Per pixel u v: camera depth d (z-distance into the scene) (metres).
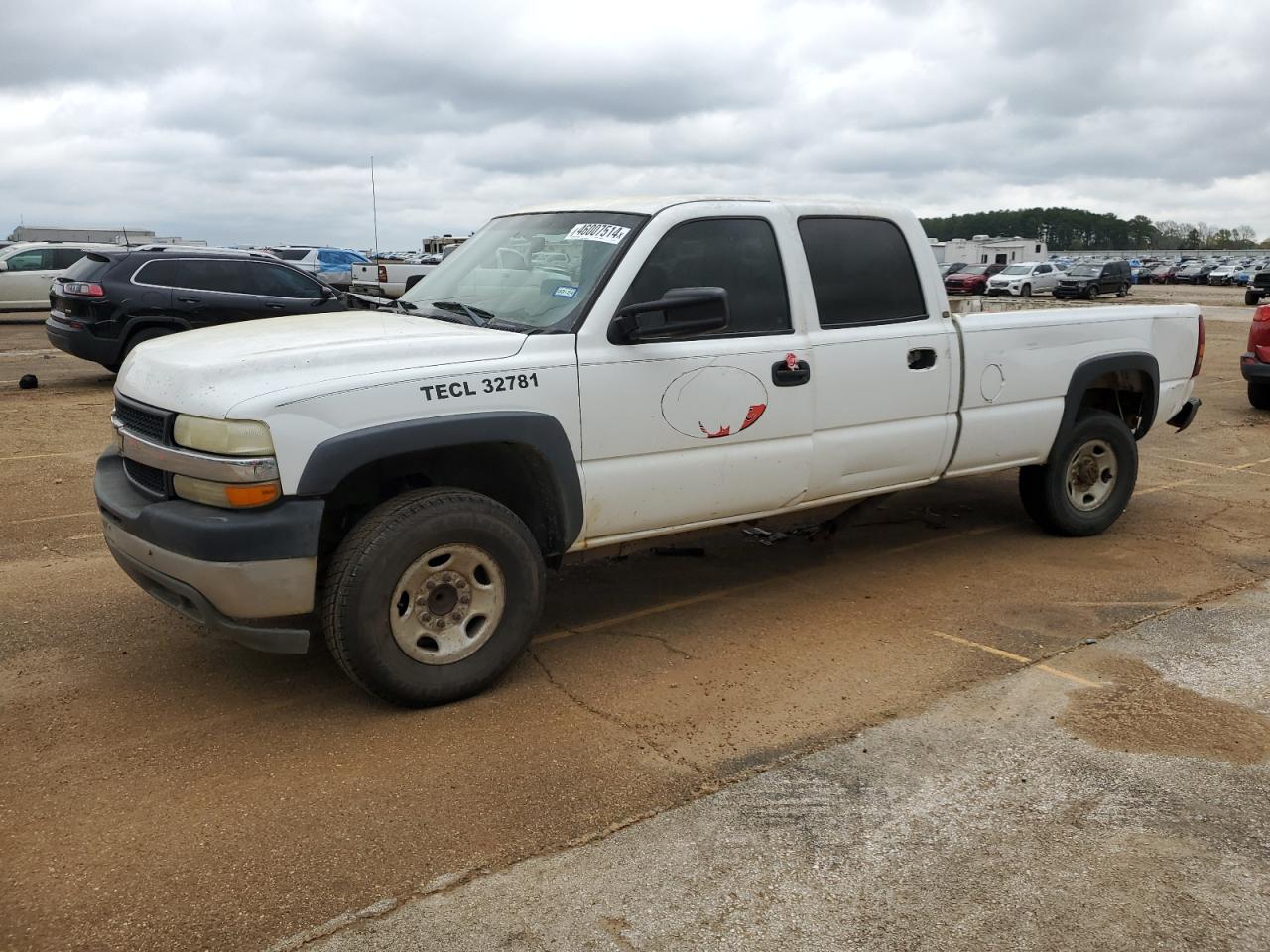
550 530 4.15
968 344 5.24
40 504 6.91
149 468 3.79
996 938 2.60
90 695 3.96
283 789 3.26
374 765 3.43
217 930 2.59
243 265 13.07
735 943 2.57
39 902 2.69
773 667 4.27
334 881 2.79
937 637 4.61
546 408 3.90
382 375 3.60
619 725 3.73
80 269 12.43
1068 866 2.90
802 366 4.60
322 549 3.96
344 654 3.61
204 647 4.45
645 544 4.69
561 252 4.41
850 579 5.44
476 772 3.39
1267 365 10.91
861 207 4.96
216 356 3.69
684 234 4.36
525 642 4.01
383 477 4.01
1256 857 2.95
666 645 4.52
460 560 3.80
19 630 4.61
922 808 3.20
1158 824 3.11
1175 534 6.32
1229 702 3.93
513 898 2.73
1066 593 5.21
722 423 4.39
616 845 2.98
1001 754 3.54
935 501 7.12
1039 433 5.69
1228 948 2.57
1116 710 3.86
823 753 3.54
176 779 3.32
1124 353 5.98
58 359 15.68
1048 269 44.66
